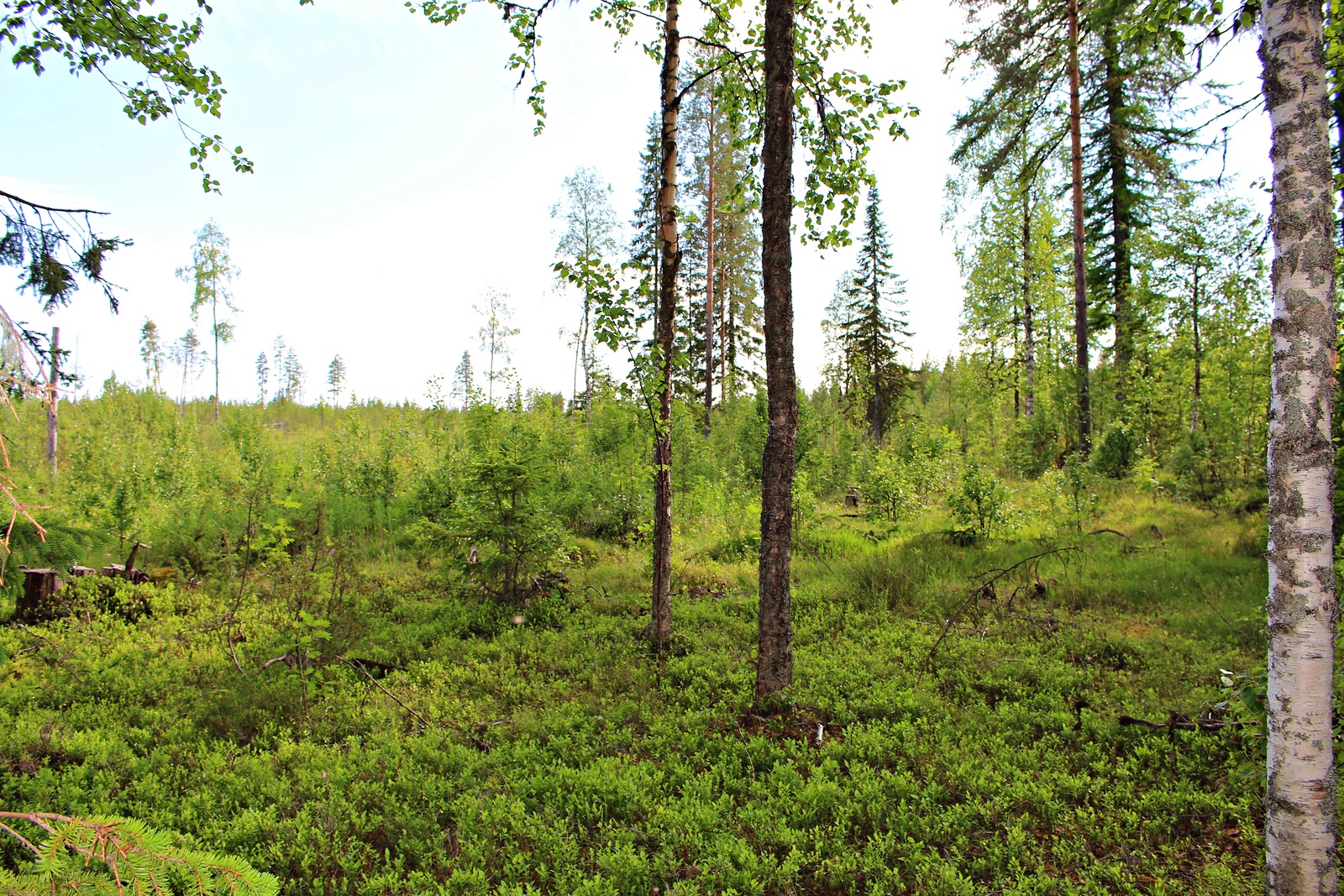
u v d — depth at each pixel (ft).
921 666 23.32
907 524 50.83
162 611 28.89
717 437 72.95
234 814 14.62
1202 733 17.40
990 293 87.45
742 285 89.04
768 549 20.45
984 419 99.45
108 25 16.81
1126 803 14.88
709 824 14.15
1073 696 20.38
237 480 42.39
